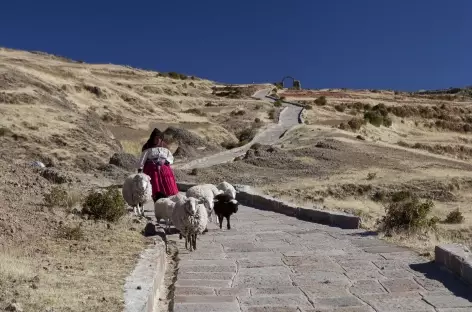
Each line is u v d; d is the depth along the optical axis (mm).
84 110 54562
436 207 29266
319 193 30516
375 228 13648
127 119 60531
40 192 14188
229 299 7570
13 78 51844
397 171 37375
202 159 42406
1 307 5629
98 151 40969
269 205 19141
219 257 10539
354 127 60281
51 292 6344
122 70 103562
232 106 86312
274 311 7004
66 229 10180
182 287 8227
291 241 12203
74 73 69625
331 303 7332
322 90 129000
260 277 8844
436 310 6953
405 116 84438
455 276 8508
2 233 9148
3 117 41250
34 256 8258
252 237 12914
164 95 88562
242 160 38688
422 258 9828
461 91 141000
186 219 10891
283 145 46406
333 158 39781
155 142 15305
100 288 6762
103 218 12133
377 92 123875
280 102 90438
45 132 40625
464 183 34781
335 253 10602
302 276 8859
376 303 7289
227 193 15516
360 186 32406
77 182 22500
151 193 14469
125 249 9445
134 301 6266
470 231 21219
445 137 72562
